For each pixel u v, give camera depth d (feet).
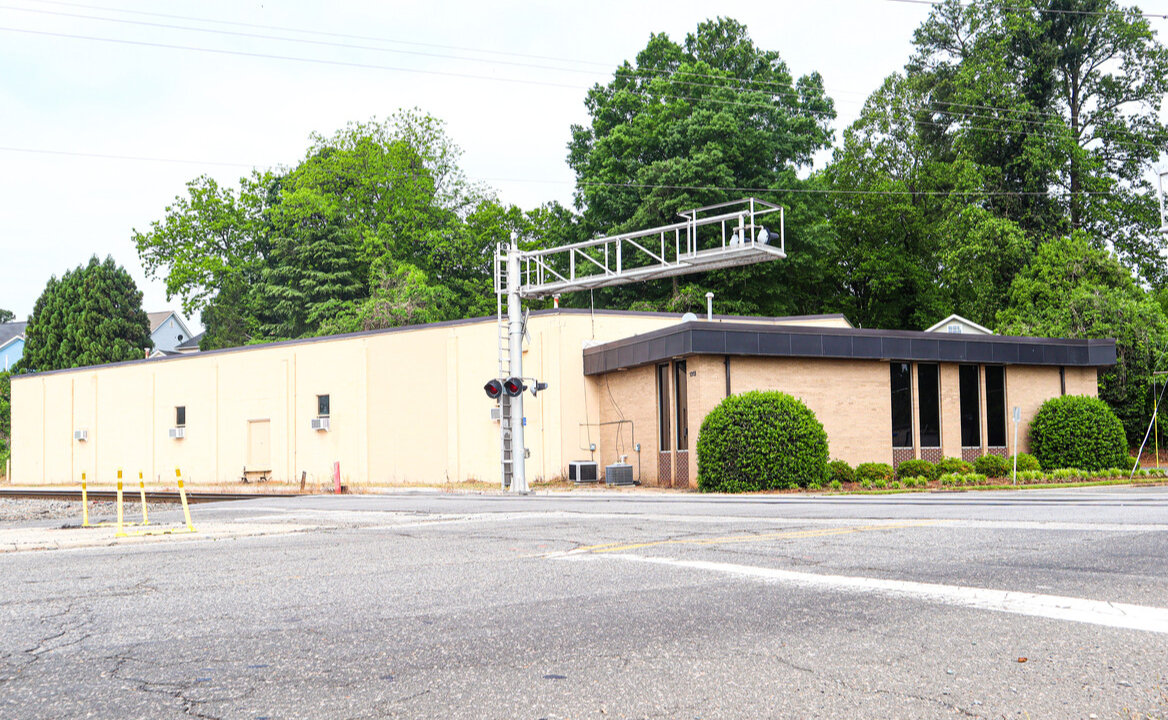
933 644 16.80
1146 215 163.94
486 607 21.40
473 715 13.29
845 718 12.91
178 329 289.94
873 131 186.09
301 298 182.60
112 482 138.10
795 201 149.59
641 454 94.02
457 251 190.80
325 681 15.14
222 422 126.00
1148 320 125.80
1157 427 125.29
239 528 46.29
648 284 150.30
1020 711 13.10
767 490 76.95
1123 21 167.63
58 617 21.36
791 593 22.16
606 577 25.59
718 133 142.41
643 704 13.66
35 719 13.34
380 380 112.06
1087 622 18.22
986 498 59.67
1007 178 168.86
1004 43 168.25
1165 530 32.94
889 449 91.35
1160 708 13.14
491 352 103.76
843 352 88.38
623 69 172.55
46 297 207.10
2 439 194.18
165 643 18.20
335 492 93.30
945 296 184.85
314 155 198.18
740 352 83.76
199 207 196.85
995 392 98.32
